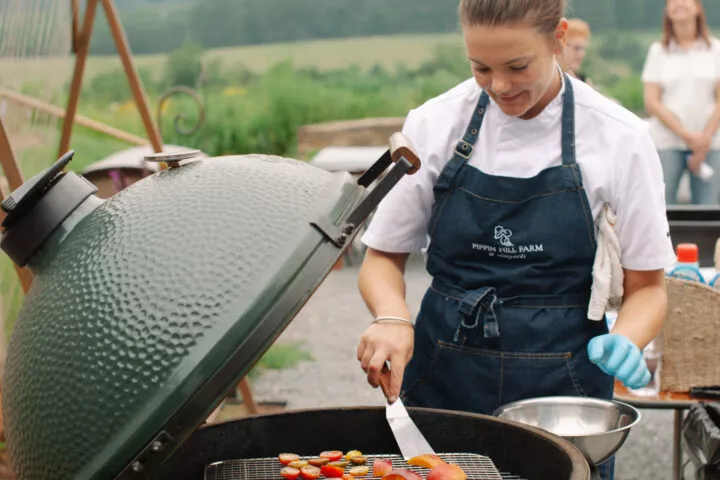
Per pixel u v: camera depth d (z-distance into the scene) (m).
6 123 3.53
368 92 13.87
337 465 2.00
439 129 2.36
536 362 2.30
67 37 3.97
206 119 11.18
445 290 2.40
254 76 15.18
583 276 2.30
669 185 6.68
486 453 2.05
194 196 1.64
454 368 2.38
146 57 16.92
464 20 2.05
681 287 2.96
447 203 2.35
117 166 5.94
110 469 1.47
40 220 1.66
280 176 1.69
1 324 3.96
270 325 1.53
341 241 1.62
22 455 1.57
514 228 2.29
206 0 17.59
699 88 6.48
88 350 1.51
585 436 1.94
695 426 2.77
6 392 1.61
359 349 2.06
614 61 15.25
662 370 3.02
